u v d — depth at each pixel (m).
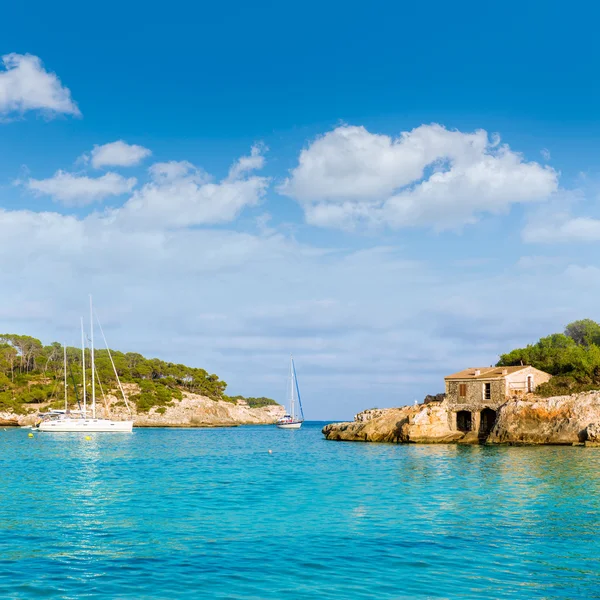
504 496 37.62
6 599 18.69
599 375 88.44
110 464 61.81
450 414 91.56
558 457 62.00
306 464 61.69
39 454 74.88
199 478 49.09
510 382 87.12
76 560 22.98
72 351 196.62
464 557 23.38
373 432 101.69
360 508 33.97
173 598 18.86
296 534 27.38
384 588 19.80
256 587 19.92
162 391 196.25
